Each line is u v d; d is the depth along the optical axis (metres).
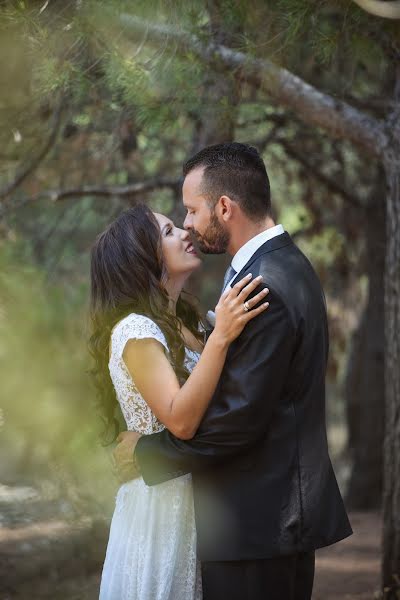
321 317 3.92
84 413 8.12
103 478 8.41
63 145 9.69
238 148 3.99
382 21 5.69
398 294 6.35
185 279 4.32
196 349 4.44
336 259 12.75
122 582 3.99
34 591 6.77
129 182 10.37
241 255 3.94
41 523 8.09
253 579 3.76
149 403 3.86
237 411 3.61
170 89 5.79
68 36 5.25
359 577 7.80
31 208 10.91
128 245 4.14
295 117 9.71
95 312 4.21
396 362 6.33
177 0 5.34
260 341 3.65
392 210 6.41
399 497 6.31
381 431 11.94
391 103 6.53
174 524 3.91
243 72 5.88
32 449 8.86
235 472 3.78
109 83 5.45
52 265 11.11
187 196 4.03
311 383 3.84
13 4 4.99
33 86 6.04
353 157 11.98
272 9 5.48
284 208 13.47
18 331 8.10
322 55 5.59
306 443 3.81
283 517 3.73
